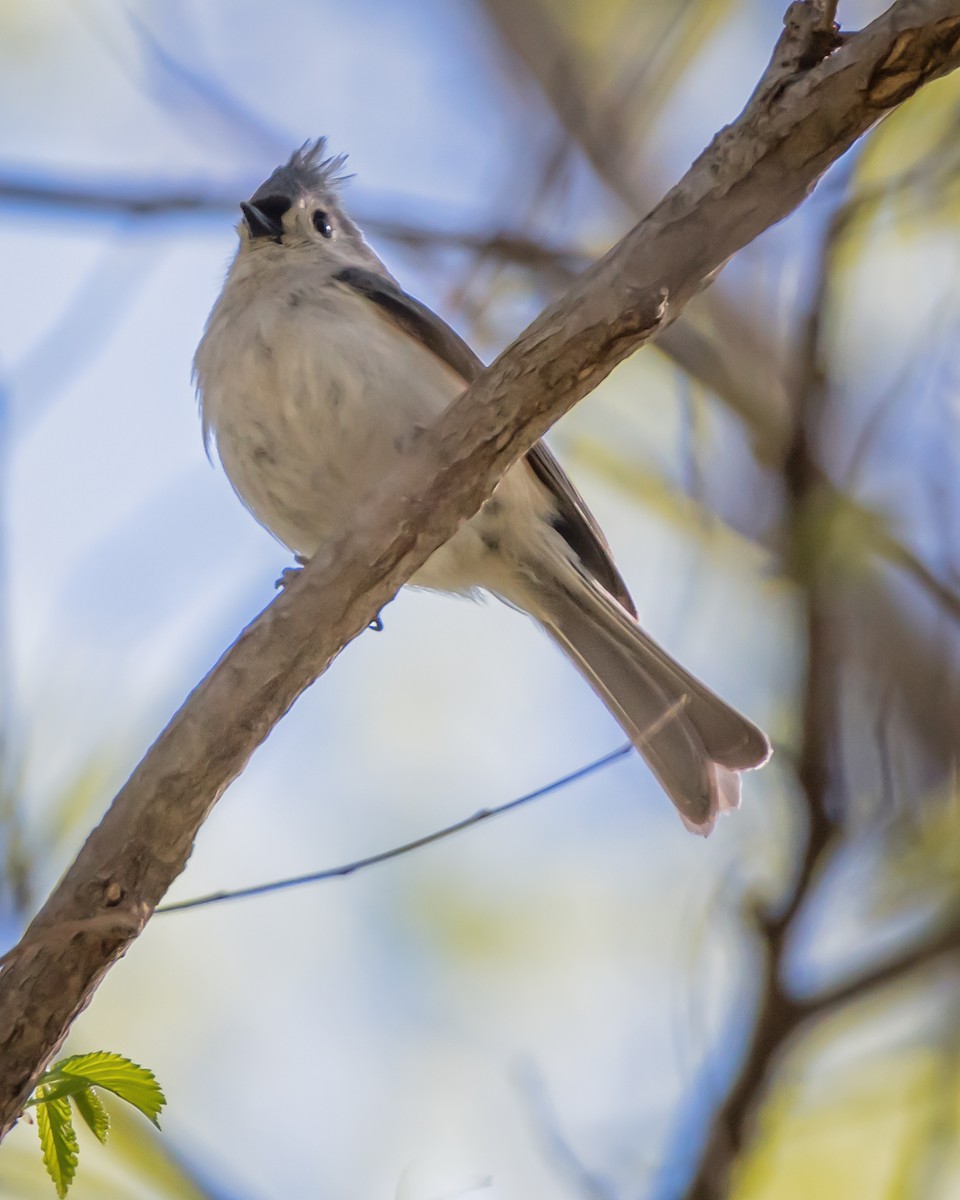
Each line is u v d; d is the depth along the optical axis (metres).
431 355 8.96
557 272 9.37
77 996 5.15
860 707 7.83
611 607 8.72
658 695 8.54
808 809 6.60
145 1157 7.20
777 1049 6.52
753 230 5.34
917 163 8.04
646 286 5.37
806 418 7.57
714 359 8.59
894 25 5.00
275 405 8.64
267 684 5.61
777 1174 7.91
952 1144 7.64
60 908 5.32
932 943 6.66
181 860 5.49
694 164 5.38
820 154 5.21
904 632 7.95
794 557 7.39
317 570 5.67
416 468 5.65
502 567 8.80
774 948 6.55
